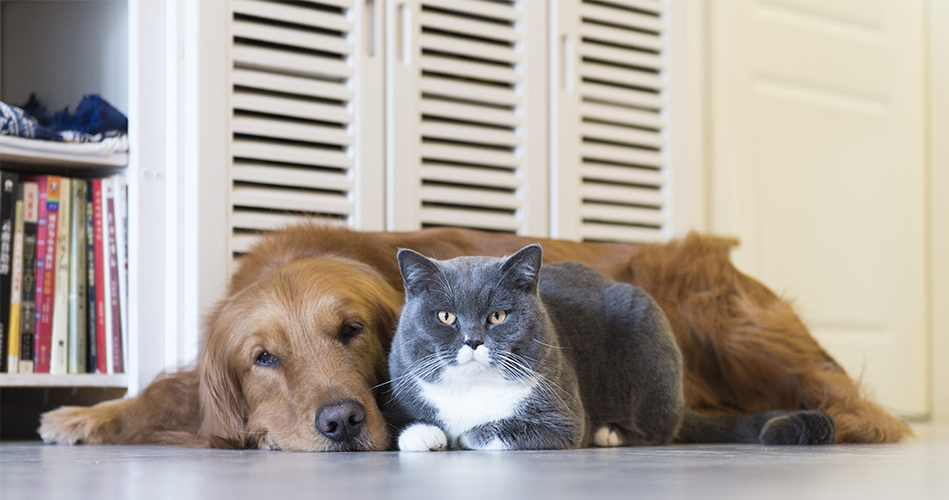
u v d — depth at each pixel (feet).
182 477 3.75
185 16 7.84
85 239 7.64
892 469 3.90
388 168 8.63
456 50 8.98
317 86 8.29
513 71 9.31
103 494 3.18
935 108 12.82
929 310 12.78
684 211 10.44
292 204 8.17
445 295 5.12
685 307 7.29
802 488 3.20
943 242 12.76
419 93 8.77
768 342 7.14
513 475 3.66
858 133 12.25
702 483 3.35
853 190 12.18
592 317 5.85
